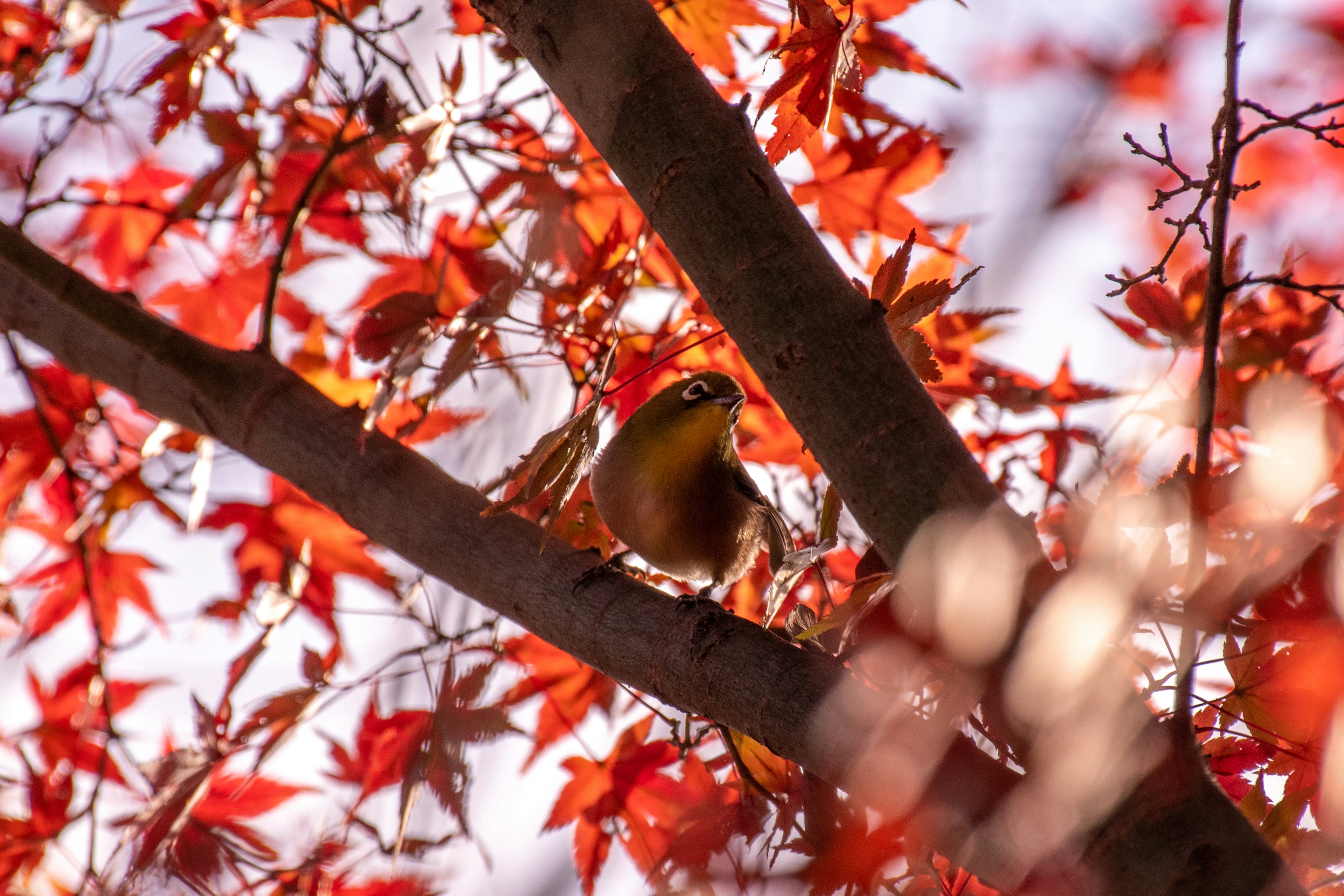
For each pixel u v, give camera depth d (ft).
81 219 26.76
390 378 18.19
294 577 23.75
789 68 17.42
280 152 23.65
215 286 26.71
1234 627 15.57
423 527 18.75
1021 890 12.56
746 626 15.90
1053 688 12.54
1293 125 14.11
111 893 20.22
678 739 20.77
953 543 12.80
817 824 18.38
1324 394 19.21
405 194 21.72
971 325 21.88
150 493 26.08
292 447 19.84
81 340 21.36
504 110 22.98
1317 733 15.43
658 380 24.59
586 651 17.06
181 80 22.61
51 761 25.04
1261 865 11.34
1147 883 11.59
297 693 21.43
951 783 13.26
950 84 21.03
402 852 22.40
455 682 21.68
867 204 21.66
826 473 13.97
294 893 21.77
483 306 19.29
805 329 13.80
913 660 14.48
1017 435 22.21
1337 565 15.31
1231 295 20.33
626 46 14.92
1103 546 13.30
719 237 14.24
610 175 23.04
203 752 21.29
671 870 20.38
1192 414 19.71
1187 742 12.36
